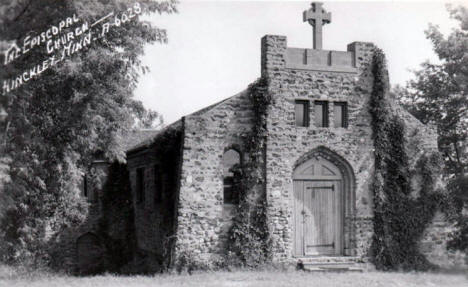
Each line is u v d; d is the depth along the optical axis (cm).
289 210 2000
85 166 2261
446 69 2973
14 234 2102
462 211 2633
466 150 3033
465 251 2255
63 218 2412
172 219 2150
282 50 2041
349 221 2095
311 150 2055
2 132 1808
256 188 1980
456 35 2925
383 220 2088
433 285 1770
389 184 2125
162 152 2219
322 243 2086
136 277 1848
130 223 2828
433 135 2209
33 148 1962
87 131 1994
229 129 1980
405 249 2094
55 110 2036
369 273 1942
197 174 1934
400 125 2144
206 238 1922
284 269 1942
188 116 1945
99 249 2792
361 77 2133
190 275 1819
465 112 2977
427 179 2167
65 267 2564
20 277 1888
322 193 2103
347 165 2100
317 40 2098
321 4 2112
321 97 2073
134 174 2877
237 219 1947
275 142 2005
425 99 3109
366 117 2128
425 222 2142
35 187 2086
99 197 2805
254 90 2008
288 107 2031
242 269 1911
